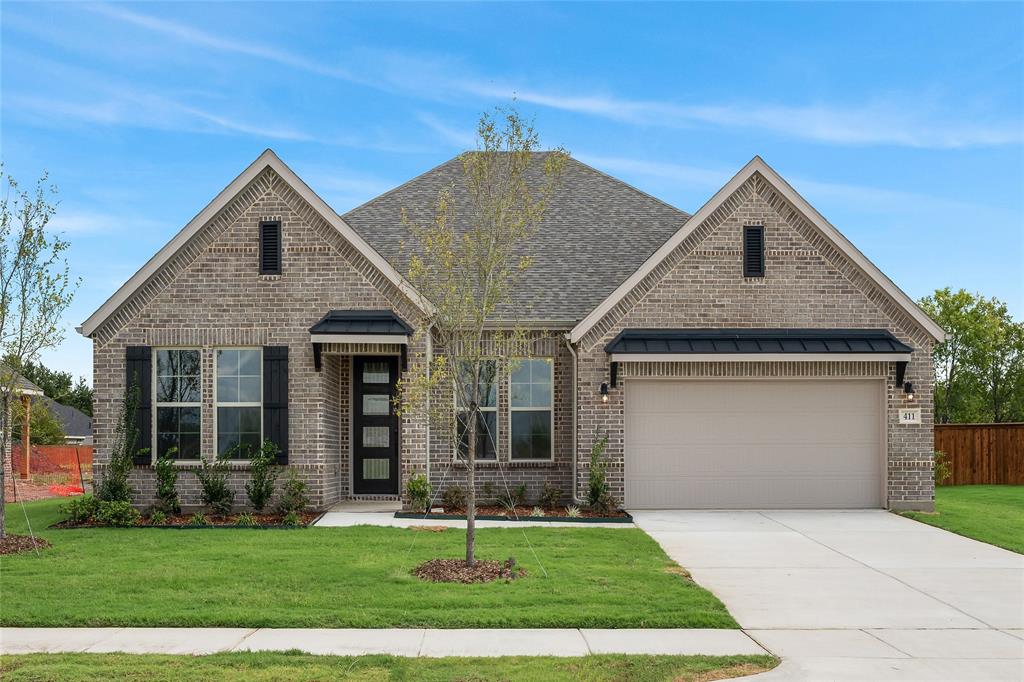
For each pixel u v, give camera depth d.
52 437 38.28
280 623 9.31
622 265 19.97
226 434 17.17
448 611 9.73
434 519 16.19
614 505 17.28
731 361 17.42
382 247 19.64
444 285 12.00
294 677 7.60
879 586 11.48
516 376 18.64
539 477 18.36
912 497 17.66
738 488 17.80
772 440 17.89
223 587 10.73
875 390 17.97
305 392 17.08
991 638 9.20
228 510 16.53
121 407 17.03
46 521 16.11
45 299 13.58
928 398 17.73
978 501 20.75
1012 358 35.78
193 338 17.14
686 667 8.00
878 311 17.95
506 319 18.09
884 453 17.77
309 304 17.19
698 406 17.84
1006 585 11.60
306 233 17.28
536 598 10.25
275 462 16.88
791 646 8.79
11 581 11.01
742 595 10.92
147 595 10.34
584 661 8.10
